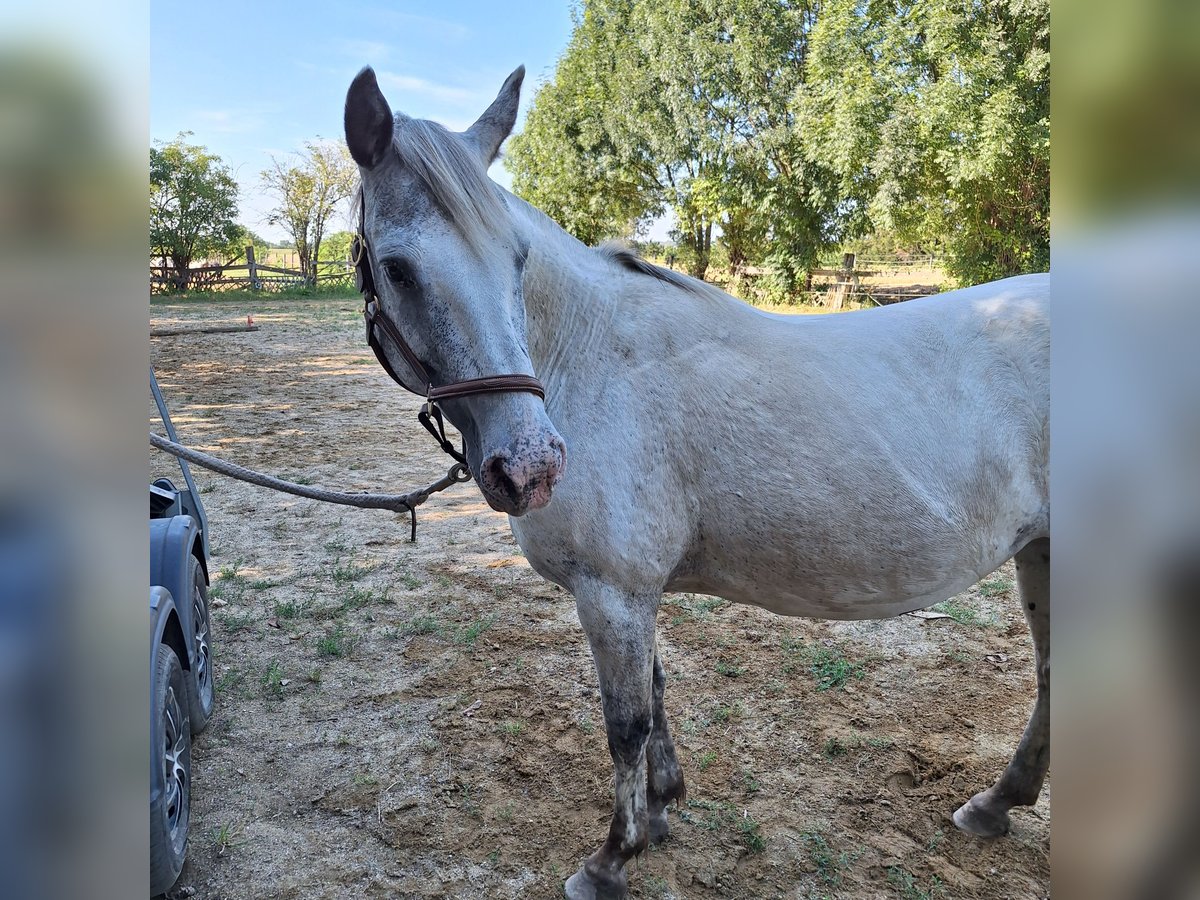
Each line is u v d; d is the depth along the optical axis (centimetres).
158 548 269
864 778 271
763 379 196
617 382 199
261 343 1476
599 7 2216
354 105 171
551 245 207
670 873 231
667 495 197
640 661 204
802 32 1753
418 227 170
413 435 797
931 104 1336
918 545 192
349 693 332
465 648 370
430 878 231
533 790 270
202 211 3000
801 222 1834
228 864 237
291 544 507
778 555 198
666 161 2073
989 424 194
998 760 277
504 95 207
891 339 205
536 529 202
